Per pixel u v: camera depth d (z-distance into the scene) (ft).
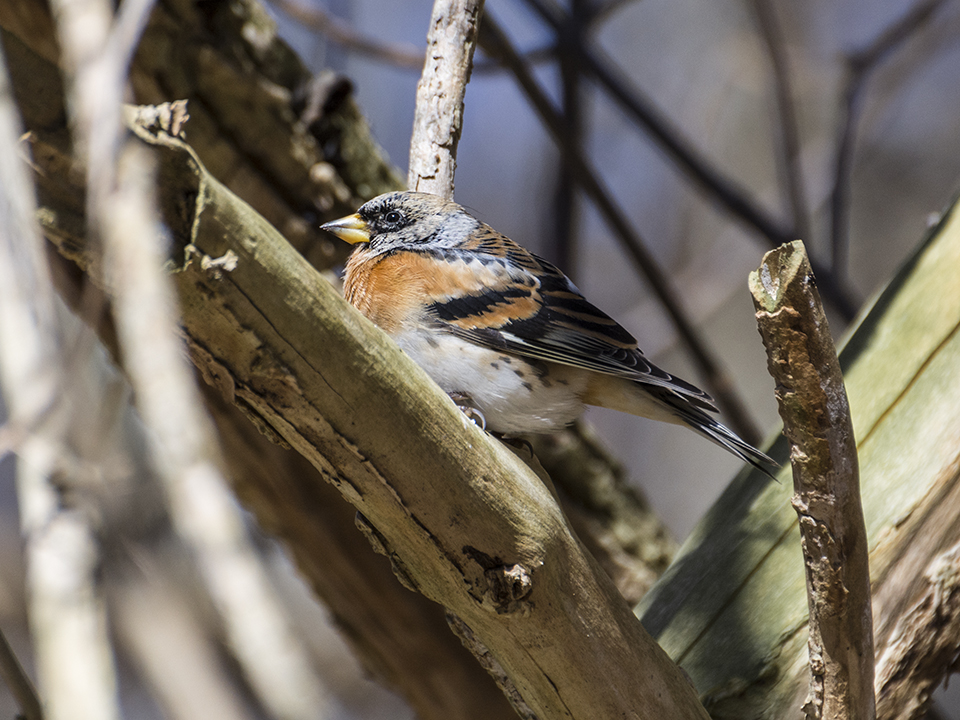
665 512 57.77
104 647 17.40
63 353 12.89
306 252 28.86
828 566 15.35
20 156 11.44
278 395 13.99
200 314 13.04
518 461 15.92
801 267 13.75
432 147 23.09
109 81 11.15
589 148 51.34
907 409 21.33
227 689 27.99
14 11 22.24
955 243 22.91
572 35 41.55
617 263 60.18
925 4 41.06
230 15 26.22
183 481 8.99
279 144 27.35
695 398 24.27
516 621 15.99
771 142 59.93
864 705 16.55
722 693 19.22
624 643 16.88
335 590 28.30
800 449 14.70
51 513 18.71
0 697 38.60
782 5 56.18
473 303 23.84
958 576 19.54
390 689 30.09
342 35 36.60
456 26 23.36
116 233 10.34
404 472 14.84
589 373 24.59
